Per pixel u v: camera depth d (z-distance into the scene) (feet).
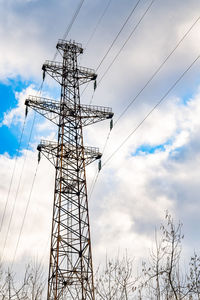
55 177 118.83
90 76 140.67
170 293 63.93
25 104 125.18
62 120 127.75
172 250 65.41
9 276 71.87
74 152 124.57
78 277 103.86
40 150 122.01
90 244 109.91
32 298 74.90
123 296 72.84
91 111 131.75
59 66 139.44
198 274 63.00
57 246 105.70
